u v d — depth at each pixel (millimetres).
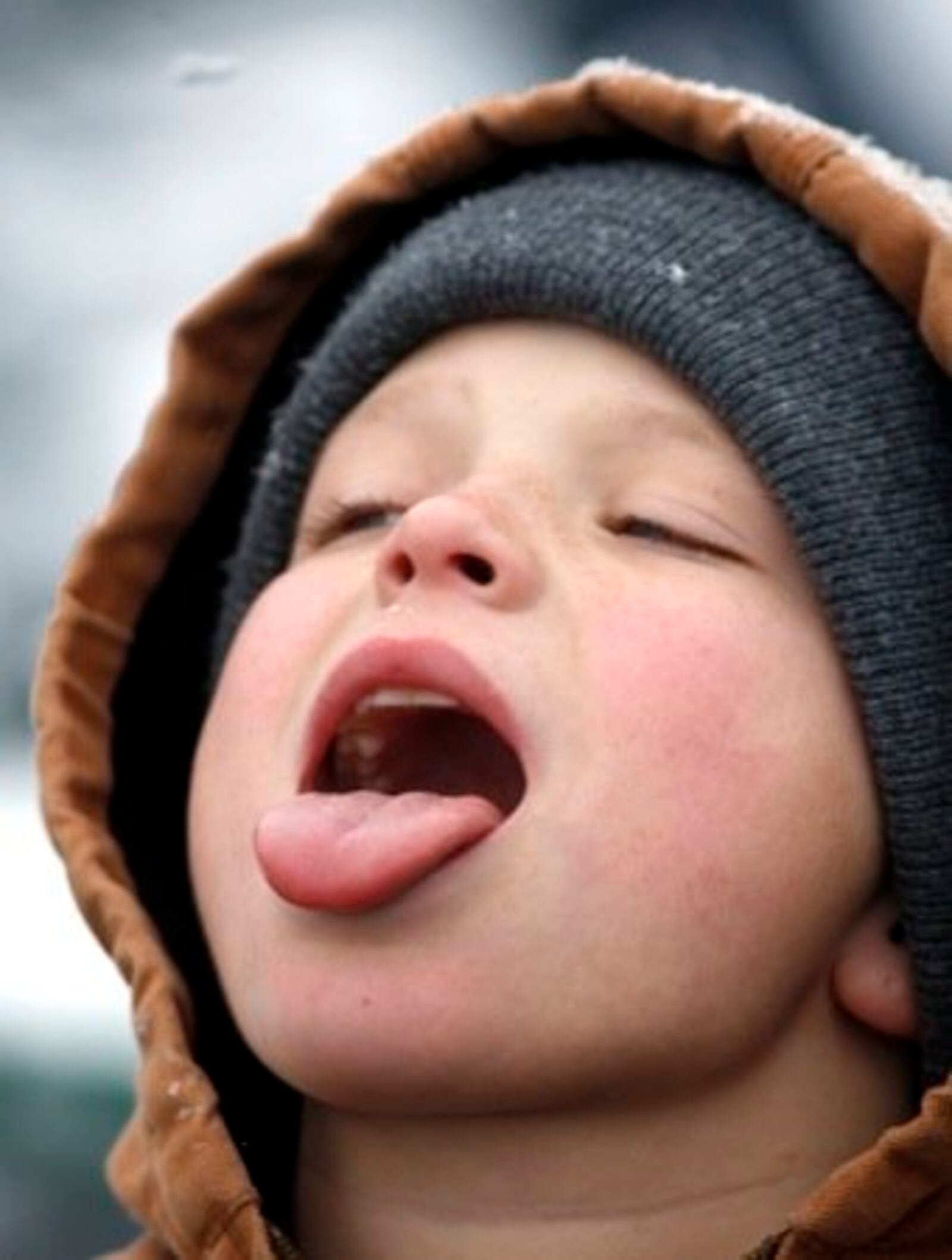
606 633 3941
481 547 3947
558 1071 3830
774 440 4145
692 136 4488
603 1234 3955
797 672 4039
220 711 4242
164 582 4926
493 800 4094
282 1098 4660
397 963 3809
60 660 4781
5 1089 6609
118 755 4848
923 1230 3891
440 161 4715
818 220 4355
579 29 7621
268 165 7352
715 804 3900
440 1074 3814
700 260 4297
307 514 4531
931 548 4156
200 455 4914
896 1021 4133
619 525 4152
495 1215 3965
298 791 4039
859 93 7730
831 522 4117
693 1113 3977
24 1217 6488
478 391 4289
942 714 4090
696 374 4199
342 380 4578
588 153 4668
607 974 3814
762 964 3926
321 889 3797
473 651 3873
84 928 6273
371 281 4664
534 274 4312
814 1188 4062
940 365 4238
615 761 3865
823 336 4250
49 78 7371
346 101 7355
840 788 4023
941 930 4070
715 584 4062
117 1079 6617
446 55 7484
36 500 7355
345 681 3926
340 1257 4125
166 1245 4516
